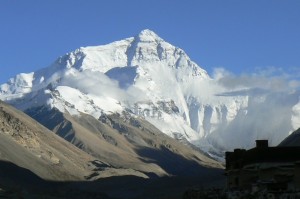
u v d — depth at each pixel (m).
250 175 126.94
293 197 98.50
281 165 121.19
